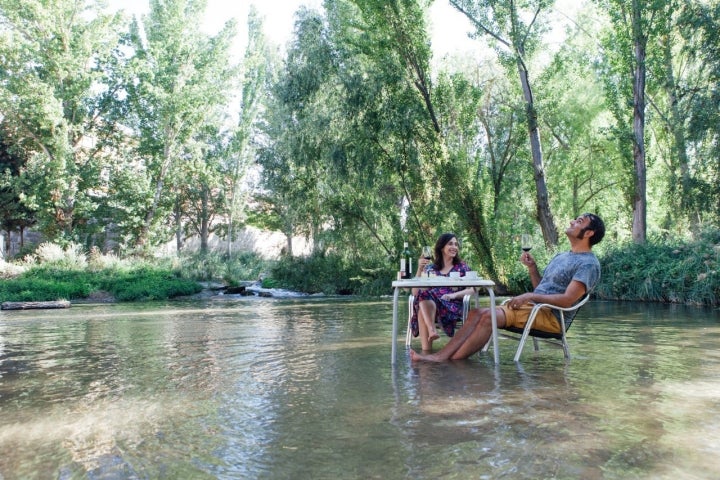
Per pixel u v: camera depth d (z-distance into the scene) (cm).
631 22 1702
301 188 2112
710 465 204
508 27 1733
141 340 644
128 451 232
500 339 568
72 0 2669
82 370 437
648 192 2291
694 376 367
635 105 1745
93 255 2359
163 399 326
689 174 1716
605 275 1354
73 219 2808
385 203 1881
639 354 466
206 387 357
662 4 1609
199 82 3011
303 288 2111
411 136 1694
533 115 1773
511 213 1897
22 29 2577
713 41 1580
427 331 476
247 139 3603
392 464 209
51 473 209
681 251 1249
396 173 1789
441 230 1703
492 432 247
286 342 589
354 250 2023
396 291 425
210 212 3988
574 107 2362
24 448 239
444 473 199
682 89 1753
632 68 1725
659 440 234
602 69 1845
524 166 1988
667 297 1189
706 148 1658
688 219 1738
